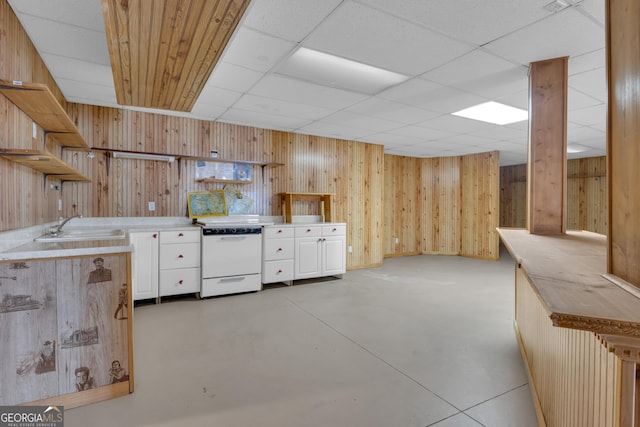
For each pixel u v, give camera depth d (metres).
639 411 0.80
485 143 6.16
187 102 3.18
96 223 3.95
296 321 3.36
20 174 2.27
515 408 1.97
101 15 2.14
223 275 4.20
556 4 1.97
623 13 1.00
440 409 1.95
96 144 3.96
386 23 2.19
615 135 1.06
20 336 1.84
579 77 3.00
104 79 3.18
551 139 2.62
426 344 2.84
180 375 2.31
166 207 4.38
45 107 2.18
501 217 9.73
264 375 2.32
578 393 1.24
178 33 1.92
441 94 3.50
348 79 3.14
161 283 3.88
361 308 3.79
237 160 4.70
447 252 7.77
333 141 5.79
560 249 1.73
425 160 7.93
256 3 1.99
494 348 2.78
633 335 0.72
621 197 1.03
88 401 1.98
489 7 2.01
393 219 7.62
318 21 2.18
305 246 4.87
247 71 2.98
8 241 2.03
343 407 1.96
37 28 2.29
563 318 0.77
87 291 1.98
